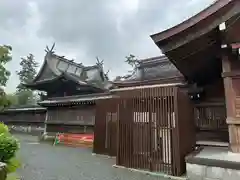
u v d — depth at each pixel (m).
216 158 4.55
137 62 15.18
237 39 4.93
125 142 6.11
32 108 20.86
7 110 22.67
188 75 7.65
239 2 4.66
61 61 24.45
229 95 5.07
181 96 5.82
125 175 5.28
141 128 5.81
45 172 5.78
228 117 5.02
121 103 6.34
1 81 16.55
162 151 5.39
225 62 5.25
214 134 7.46
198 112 7.93
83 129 13.78
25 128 21.06
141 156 5.72
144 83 11.65
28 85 21.48
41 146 12.42
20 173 5.61
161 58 13.96
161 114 5.53
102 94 13.91
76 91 20.12
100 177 5.20
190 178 4.68
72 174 5.55
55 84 20.17
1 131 3.54
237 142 4.89
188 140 6.07
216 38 5.27
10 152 3.35
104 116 9.28
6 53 16.30
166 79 10.80
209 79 8.08
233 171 4.12
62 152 9.94
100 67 24.91
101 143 9.08
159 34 5.42
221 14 4.84
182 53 5.71
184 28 5.13
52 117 15.99
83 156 8.70
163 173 5.20
